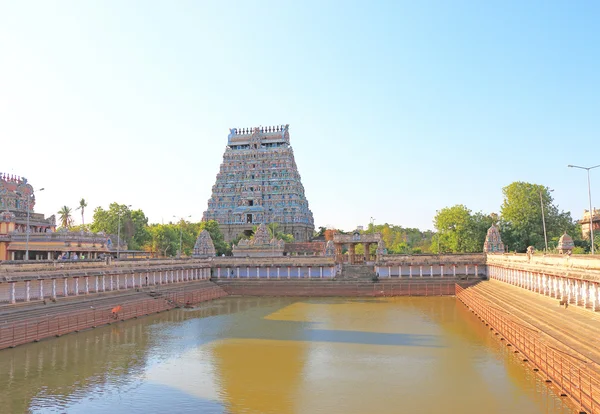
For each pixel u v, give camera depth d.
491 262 102.19
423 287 105.31
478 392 38.53
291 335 61.75
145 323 70.88
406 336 60.12
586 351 38.06
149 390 40.16
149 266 92.50
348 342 57.22
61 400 37.62
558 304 58.41
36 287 64.81
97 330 64.81
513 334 50.66
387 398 37.97
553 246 120.00
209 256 121.06
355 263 127.56
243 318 75.81
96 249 116.00
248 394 39.22
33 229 126.75
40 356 50.38
